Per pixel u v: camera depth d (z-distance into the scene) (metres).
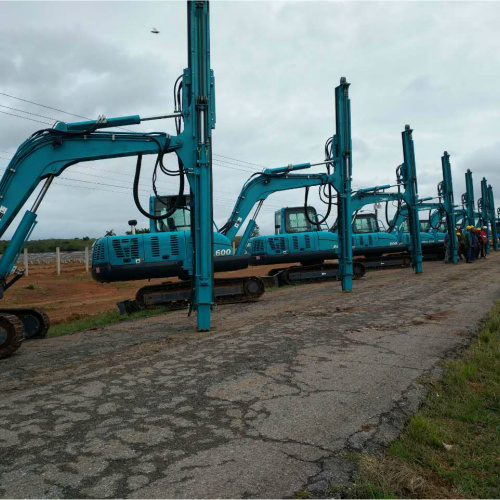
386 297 12.20
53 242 87.06
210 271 8.73
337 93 14.84
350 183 14.70
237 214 14.89
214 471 3.19
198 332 8.46
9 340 7.18
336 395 4.75
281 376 5.42
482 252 31.17
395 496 2.87
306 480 3.06
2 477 3.14
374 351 6.53
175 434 3.83
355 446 3.58
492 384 5.10
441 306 10.38
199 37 8.78
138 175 9.21
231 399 4.67
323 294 13.81
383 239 24.05
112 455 3.46
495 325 7.83
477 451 3.52
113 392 4.98
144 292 12.60
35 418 4.26
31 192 8.61
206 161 8.78
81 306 17.86
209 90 8.88
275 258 18.48
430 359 6.09
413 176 20.45
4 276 8.39
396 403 4.51
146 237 12.44
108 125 8.74
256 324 8.93
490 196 43.41
